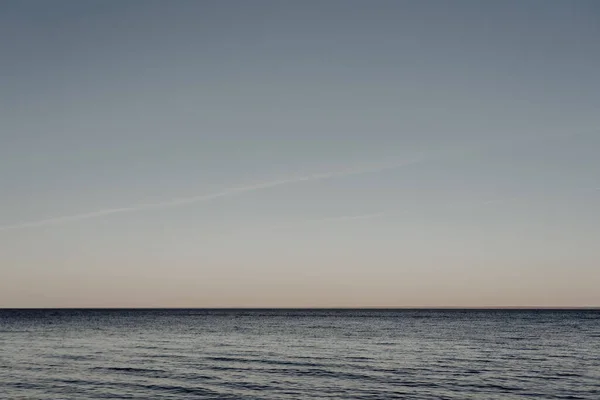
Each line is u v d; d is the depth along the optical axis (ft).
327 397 99.40
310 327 363.76
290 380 117.60
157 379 118.21
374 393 103.14
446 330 322.34
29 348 189.57
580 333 288.30
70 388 106.83
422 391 105.09
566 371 131.44
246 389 106.93
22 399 96.27
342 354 171.94
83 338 244.01
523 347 197.26
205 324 416.05
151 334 277.64
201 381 115.85
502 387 109.09
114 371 129.80
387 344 212.02
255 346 202.69
